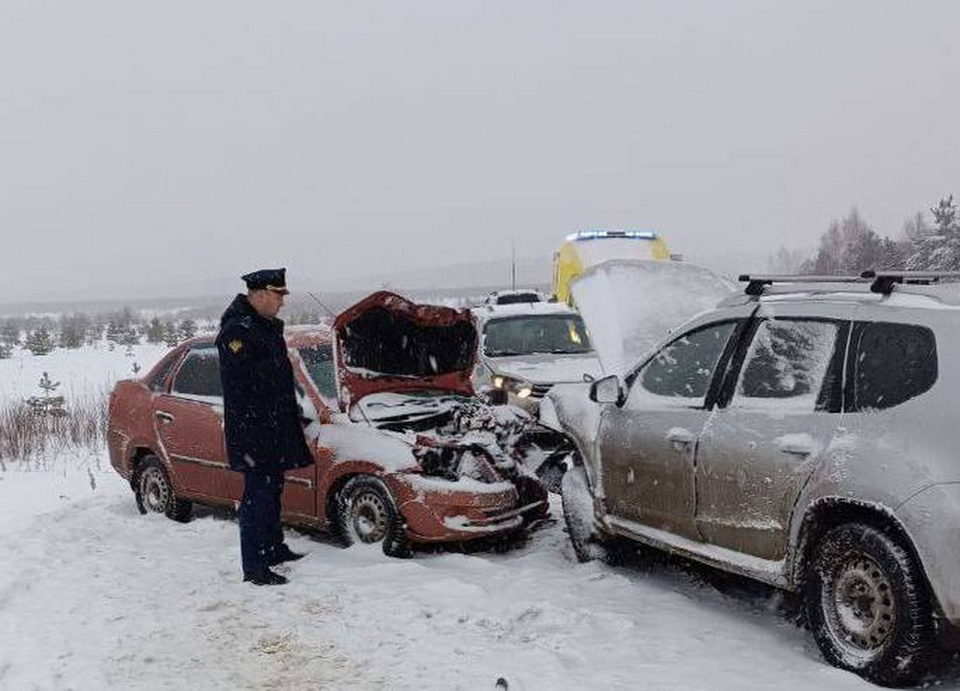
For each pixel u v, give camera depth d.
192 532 7.85
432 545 7.16
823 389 4.91
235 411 6.41
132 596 6.21
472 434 7.49
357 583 6.29
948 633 4.22
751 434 5.16
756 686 4.50
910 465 4.32
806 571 4.87
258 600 6.06
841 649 4.63
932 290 4.73
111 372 22.88
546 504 7.59
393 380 7.80
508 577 6.34
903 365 4.59
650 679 4.64
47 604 6.12
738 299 5.84
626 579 6.19
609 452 6.34
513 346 12.45
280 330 6.70
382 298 7.34
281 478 6.64
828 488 4.63
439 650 5.14
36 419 13.30
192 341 8.45
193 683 4.86
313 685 4.79
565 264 17.44
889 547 4.36
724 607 5.84
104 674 4.98
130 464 8.64
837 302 5.06
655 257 17.09
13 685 4.88
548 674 4.74
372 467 6.94
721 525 5.36
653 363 6.23
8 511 9.05
